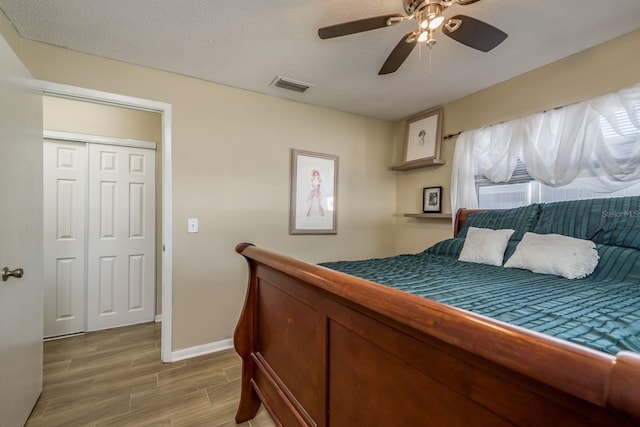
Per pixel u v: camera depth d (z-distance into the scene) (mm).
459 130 2889
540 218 2049
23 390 1568
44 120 2688
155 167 3170
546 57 2139
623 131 1853
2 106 1333
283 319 1347
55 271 2750
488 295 1234
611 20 1730
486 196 2705
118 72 2189
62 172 2779
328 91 2721
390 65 1783
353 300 795
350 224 3320
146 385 1997
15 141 1460
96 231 2912
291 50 2061
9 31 1735
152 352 2482
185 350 2422
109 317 2967
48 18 1711
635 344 741
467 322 544
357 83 2555
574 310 1030
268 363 1499
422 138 3213
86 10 1647
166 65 2264
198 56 2141
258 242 2764
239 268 2668
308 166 3018
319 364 1065
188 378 2094
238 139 2664
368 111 3236
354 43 1972
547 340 450
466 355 576
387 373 780
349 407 920
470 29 1454
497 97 2562
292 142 2941
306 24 1786
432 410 654
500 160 2469
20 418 1529
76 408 1743
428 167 3238
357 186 3363
